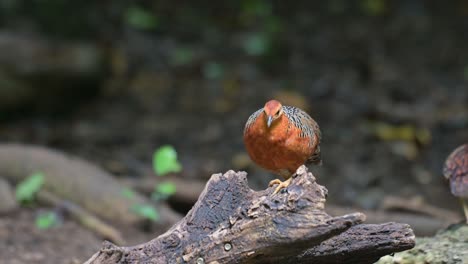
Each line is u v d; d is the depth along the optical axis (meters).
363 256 5.12
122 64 14.98
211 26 17.20
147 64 15.53
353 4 18.09
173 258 5.02
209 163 11.99
